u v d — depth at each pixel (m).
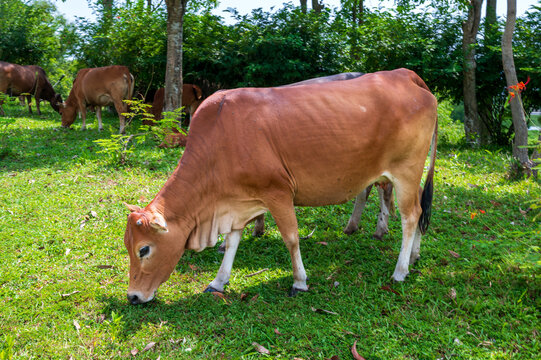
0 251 4.42
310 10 12.65
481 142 12.07
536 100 11.74
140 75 14.28
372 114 3.70
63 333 3.20
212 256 4.60
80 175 6.80
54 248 4.55
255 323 3.35
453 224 5.39
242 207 3.70
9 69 13.49
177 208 3.51
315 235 5.14
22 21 17.64
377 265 4.35
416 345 3.05
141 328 3.30
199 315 3.48
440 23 12.20
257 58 11.74
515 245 3.97
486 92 11.82
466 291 3.73
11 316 3.39
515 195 6.32
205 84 13.38
